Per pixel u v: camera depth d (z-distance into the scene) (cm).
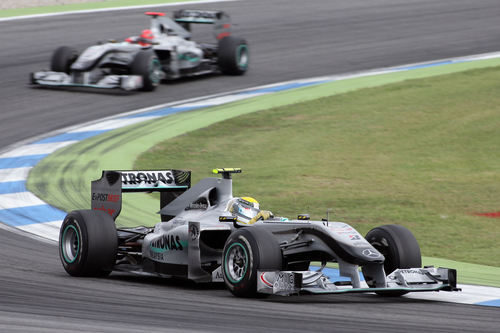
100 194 3541
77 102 8106
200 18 9538
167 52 8694
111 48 8481
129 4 14300
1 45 10825
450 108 8375
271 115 7969
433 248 4416
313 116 8006
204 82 9212
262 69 9931
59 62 8550
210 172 6091
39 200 5138
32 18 12769
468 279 3628
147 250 3331
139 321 2475
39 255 3888
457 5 14262
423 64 10306
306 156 6775
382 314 2742
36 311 2592
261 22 12838
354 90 8981
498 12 13662
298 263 3134
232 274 2938
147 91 8619
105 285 3177
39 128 7194
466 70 9919
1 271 3416
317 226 2948
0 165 6022
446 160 6844
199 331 2339
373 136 7469
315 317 2628
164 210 3472
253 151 6831
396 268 3028
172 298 2920
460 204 5538
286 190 5741
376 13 13612
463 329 2542
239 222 3173
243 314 2631
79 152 6406
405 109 8331
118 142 6750
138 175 3541
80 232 3300
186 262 3134
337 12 13675
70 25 12300
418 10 13862
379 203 5466
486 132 7644
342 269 2875
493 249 4409
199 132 7275
